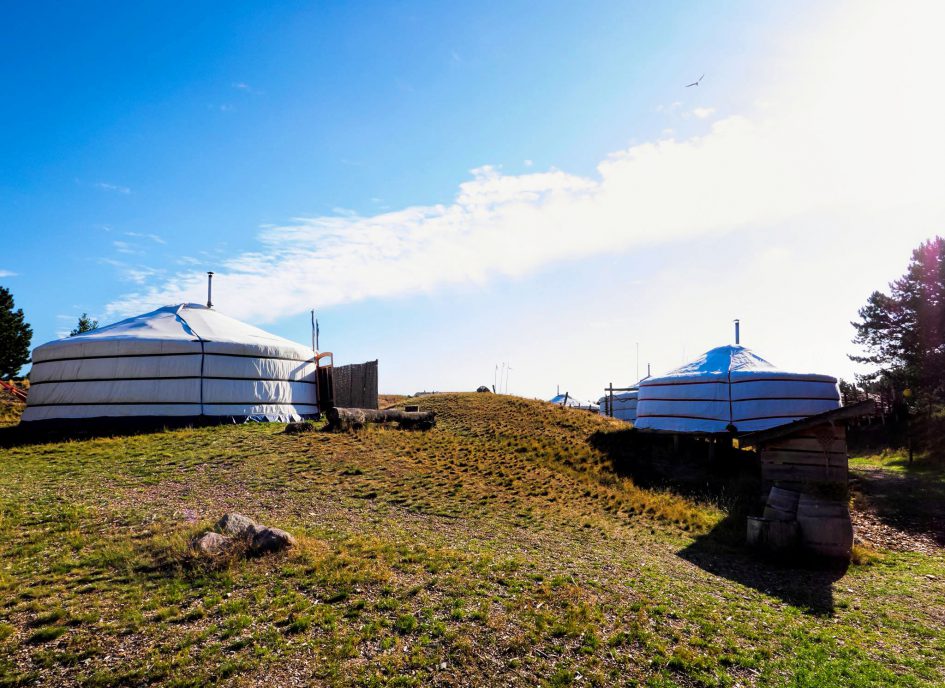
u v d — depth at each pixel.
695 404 22.17
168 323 22.75
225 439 17.59
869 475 21.25
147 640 5.66
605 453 20.47
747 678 5.81
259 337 24.44
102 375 20.44
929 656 6.74
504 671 5.55
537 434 22.84
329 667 5.35
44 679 4.97
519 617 6.70
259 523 9.76
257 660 5.38
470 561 8.59
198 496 11.62
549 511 13.12
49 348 21.16
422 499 12.98
